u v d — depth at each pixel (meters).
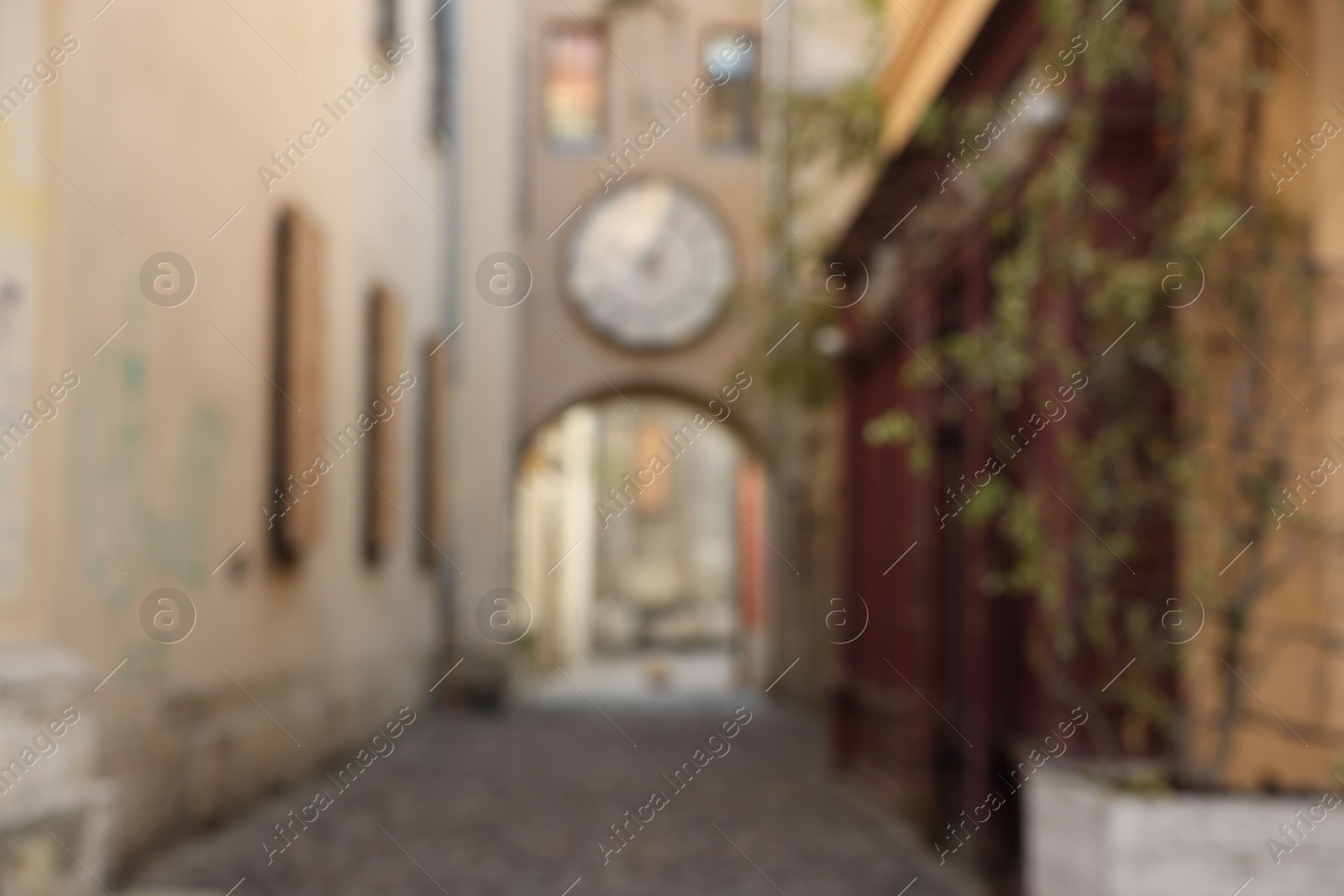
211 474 8.63
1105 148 6.09
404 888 7.00
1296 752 5.64
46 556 6.25
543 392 20.47
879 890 7.16
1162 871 4.70
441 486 17.78
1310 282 5.64
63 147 6.37
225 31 8.84
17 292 5.97
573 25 20.48
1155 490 5.88
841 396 13.64
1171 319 5.93
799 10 13.89
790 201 12.07
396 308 14.09
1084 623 6.04
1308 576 5.70
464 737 14.95
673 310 20.33
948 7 8.69
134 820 7.30
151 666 7.59
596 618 42.88
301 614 10.87
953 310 9.20
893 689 10.57
